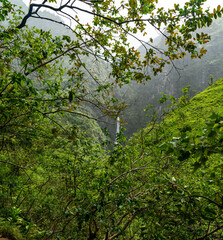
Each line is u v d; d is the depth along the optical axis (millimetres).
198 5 2340
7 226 2988
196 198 2201
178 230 2775
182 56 2904
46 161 4273
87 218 2352
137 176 3361
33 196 4297
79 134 3162
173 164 3332
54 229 3066
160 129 3488
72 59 3545
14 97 1981
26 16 2744
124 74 3498
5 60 2637
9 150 4172
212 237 2748
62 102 2850
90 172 3521
